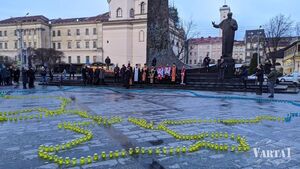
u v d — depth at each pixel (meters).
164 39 27.00
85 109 11.20
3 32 93.25
